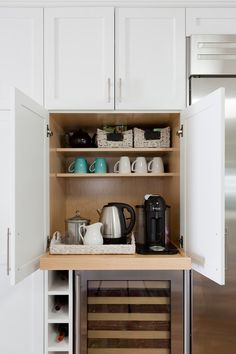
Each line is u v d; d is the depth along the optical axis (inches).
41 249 55.2
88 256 53.1
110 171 78.2
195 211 53.7
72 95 58.6
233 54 58.4
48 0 57.7
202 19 58.9
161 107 58.7
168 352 56.7
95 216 77.4
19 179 45.7
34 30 58.4
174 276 55.9
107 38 58.4
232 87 58.2
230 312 56.3
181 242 59.3
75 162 68.8
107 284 56.2
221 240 45.3
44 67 58.3
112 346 56.9
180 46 58.6
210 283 56.4
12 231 44.0
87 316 56.1
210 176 48.3
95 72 58.7
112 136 66.1
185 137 57.9
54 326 62.8
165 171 75.3
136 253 54.9
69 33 58.6
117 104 58.5
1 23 58.5
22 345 57.1
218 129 45.7
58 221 68.2
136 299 56.5
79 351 55.1
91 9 58.5
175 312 55.7
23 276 46.9
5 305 57.4
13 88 44.0
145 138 66.2
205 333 56.1
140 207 64.4
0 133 58.3
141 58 58.7
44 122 56.8
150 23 58.8
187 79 58.7
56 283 62.4
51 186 61.4
